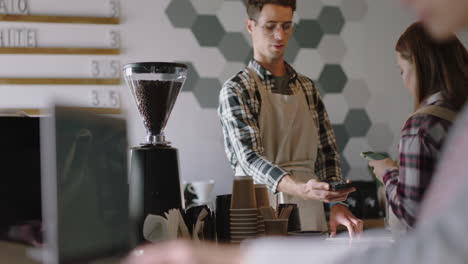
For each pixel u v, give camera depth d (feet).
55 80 10.21
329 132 8.18
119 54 10.49
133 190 4.39
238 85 7.57
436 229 1.30
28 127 3.44
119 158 3.68
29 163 3.46
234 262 1.81
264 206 4.99
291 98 7.84
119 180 3.66
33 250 3.41
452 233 1.26
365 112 11.69
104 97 10.44
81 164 2.98
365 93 11.69
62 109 2.76
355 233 5.72
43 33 10.21
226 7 10.95
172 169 4.46
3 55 10.07
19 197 3.41
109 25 10.47
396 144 11.85
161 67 4.59
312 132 7.97
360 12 11.68
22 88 10.13
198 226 4.55
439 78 4.65
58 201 2.65
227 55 10.94
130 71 4.61
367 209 9.73
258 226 4.71
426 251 1.29
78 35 10.35
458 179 1.37
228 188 10.92
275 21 7.63
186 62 10.78
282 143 7.74
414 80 4.81
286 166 7.73
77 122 2.94
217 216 4.83
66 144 2.78
